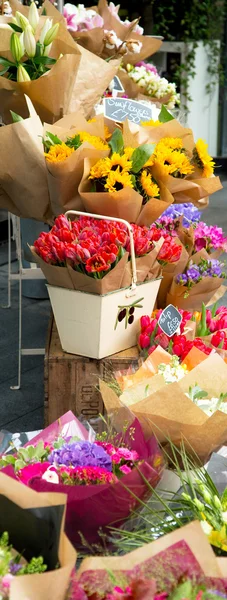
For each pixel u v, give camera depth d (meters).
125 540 1.44
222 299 4.72
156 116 3.37
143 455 1.57
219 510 1.46
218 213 7.09
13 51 3.01
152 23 8.67
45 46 3.07
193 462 1.72
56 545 1.21
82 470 1.46
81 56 3.18
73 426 1.74
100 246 2.33
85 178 2.62
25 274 3.50
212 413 1.71
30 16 3.13
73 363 2.47
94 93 3.26
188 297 2.88
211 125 9.45
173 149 2.89
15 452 1.69
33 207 2.84
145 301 2.50
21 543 1.27
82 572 1.17
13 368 3.90
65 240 2.34
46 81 2.95
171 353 2.20
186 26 9.11
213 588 1.17
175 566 1.17
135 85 4.62
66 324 2.44
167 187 2.82
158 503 1.57
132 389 1.78
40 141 2.70
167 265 2.80
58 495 1.23
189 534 1.18
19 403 3.53
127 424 1.65
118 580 1.16
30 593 1.13
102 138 2.90
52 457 1.53
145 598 1.15
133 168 2.68
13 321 4.49
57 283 2.38
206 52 9.16
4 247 5.94
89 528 1.44
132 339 2.52
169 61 9.14
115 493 1.40
